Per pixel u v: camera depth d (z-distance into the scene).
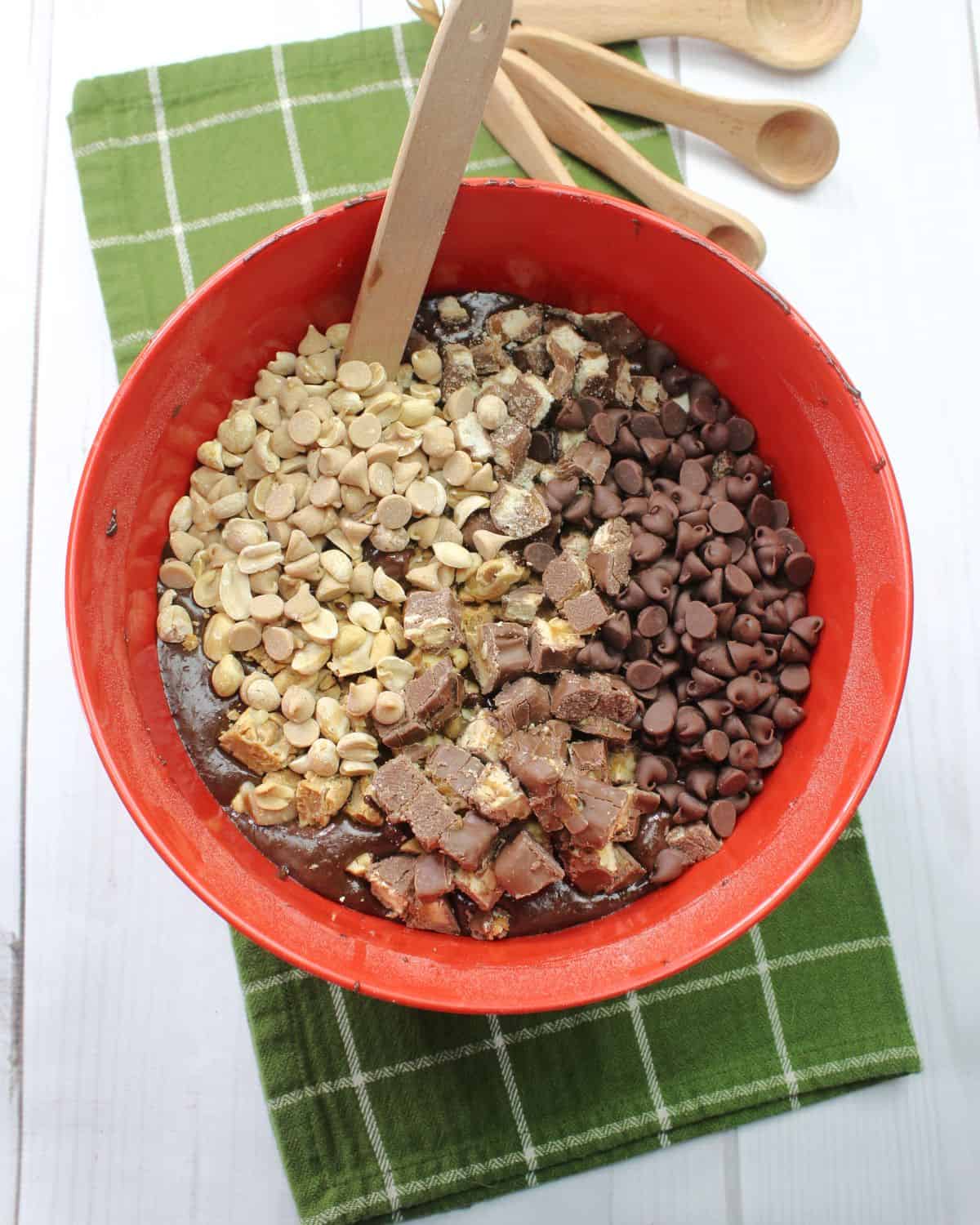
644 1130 0.51
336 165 0.54
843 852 0.53
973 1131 0.52
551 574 0.48
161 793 0.45
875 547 0.46
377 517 0.47
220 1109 0.52
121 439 0.45
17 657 0.54
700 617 0.47
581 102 0.52
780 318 0.46
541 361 0.50
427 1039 0.51
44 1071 0.52
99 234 0.53
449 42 0.42
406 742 0.47
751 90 0.55
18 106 0.55
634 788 0.47
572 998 0.42
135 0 0.55
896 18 0.56
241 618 0.47
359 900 0.46
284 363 0.49
